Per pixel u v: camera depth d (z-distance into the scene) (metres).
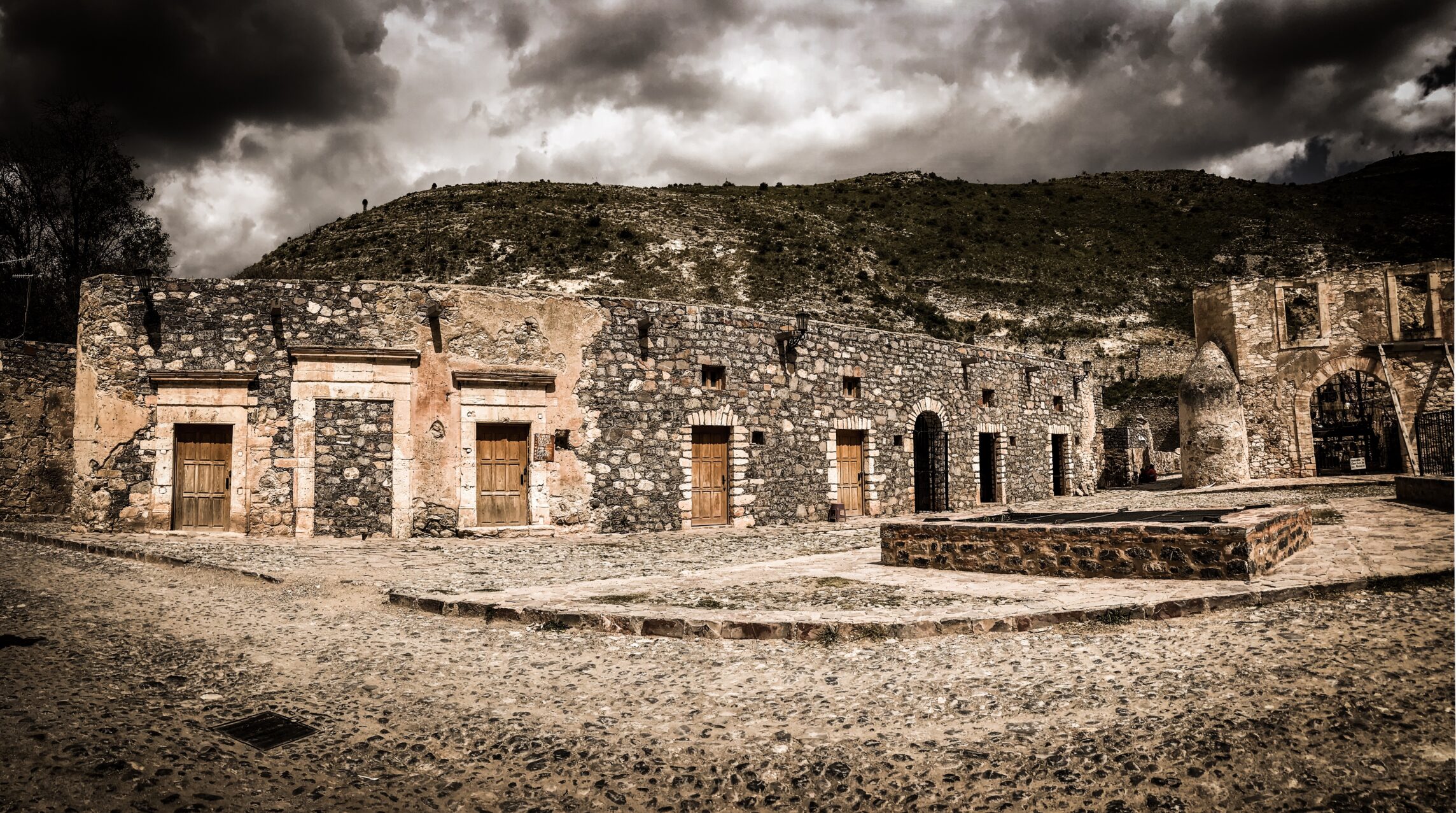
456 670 5.74
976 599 7.28
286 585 8.80
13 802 3.28
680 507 16.42
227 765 3.93
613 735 4.52
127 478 13.37
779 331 18.27
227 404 13.62
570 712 4.90
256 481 13.56
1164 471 37.41
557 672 5.71
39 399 16.06
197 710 4.67
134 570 9.66
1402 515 11.32
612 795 3.80
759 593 8.04
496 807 3.68
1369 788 3.52
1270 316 25.14
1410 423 23.30
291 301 13.91
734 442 17.31
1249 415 25.12
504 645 6.45
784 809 3.65
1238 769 3.75
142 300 13.56
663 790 3.86
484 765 4.12
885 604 7.32
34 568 9.54
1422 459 22.00
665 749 4.30
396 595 8.05
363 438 13.95
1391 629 5.59
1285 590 6.68
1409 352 23.42
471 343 14.73
